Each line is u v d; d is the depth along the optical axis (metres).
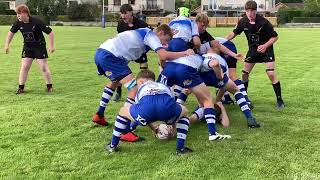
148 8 76.56
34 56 9.98
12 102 8.91
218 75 6.57
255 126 7.14
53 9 69.19
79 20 67.88
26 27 9.79
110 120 7.56
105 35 35.00
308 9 66.00
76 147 6.07
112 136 6.13
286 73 13.38
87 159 5.61
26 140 6.36
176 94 6.93
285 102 9.12
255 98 9.55
